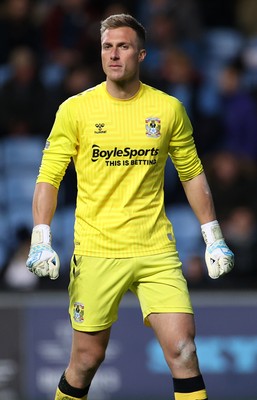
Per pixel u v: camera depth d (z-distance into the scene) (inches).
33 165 1379.2
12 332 1097.4
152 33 1491.1
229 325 1103.6
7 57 1466.5
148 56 1460.4
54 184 708.0
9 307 1102.4
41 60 1445.6
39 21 1481.3
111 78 691.4
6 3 1483.8
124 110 698.2
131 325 1090.1
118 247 701.3
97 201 700.7
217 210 1289.4
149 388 1083.3
